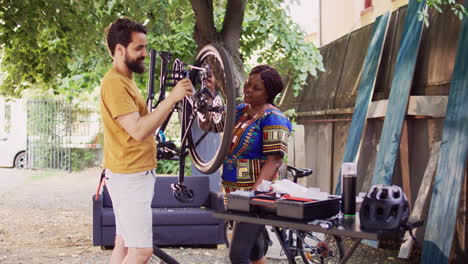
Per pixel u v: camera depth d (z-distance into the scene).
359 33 8.06
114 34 3.17
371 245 6.38
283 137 3.13
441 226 5.11
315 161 9.02
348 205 2.64
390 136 6.26
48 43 8.01
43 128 17.44
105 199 6.92
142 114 3.26
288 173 6.80
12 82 8.14
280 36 9.09
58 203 10.64
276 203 2.59
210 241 6.64
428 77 6.07
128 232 3.19
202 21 7.14
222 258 6.16
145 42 3.19
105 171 3.32
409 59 6.25
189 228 6.61
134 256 3.20
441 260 4.97
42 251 6.53
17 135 17.67
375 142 7.16
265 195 2.76
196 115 3.41
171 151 3.48
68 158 17.27
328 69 8.95
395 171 6.67
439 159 5.37
